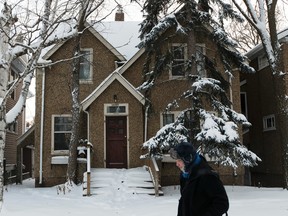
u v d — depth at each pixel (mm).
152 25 16047
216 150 13117
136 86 18891
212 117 13445
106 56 19469
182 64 16344
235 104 18672
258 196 12875
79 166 16266
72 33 11055
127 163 17312
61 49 19125
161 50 17156
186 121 14172
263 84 21469
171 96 18547
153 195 13836
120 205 11922
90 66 19328
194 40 15336
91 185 14266
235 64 15875
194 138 13938
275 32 16250
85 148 16812
